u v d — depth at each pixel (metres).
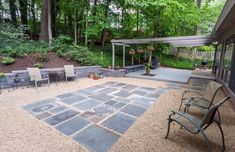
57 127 3.39
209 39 9.78
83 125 3.51
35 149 2.64
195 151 2.70
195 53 18.73
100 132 3.24
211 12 15.06
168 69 13.46
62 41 10.41
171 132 3.27
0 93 5.57
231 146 2.88
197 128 2.65
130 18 13.10
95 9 11.50
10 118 3.71
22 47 7.86
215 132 3.35
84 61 8.95
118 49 13.40
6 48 7.18
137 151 2.66
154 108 4.56
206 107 3.81
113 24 12.21
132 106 4.72
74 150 2.65
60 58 8.73
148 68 9.93
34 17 15.09
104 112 4.24
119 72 9.39
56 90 6.20
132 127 3.46
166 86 7.41
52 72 7.26
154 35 13.55
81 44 12.77
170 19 11.80
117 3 11.76
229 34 6.95
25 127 3.33
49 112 4.15
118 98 5.45
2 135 3.01
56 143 2.82
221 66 8.77
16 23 11.98
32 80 6.27
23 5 14.16
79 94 5.79
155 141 2.96
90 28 10.77
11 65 6.75
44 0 10.13
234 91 5.37
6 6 12.44
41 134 3.09
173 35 14.39
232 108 4.84
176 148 2.77
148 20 12.48
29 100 5.00
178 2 10.20
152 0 9.76
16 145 2.73
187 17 11.72
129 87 7.04
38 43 9.32
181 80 8.41
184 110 4.26
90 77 8.73
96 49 12.52
